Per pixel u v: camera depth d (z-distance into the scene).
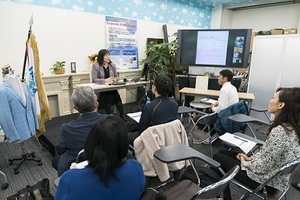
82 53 4.25
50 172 2.30
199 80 3.82
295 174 2.31
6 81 2.03
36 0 3.54
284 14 6.06
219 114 2.35
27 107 2.09
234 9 7.01
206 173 1.55
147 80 4.37
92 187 0.76
